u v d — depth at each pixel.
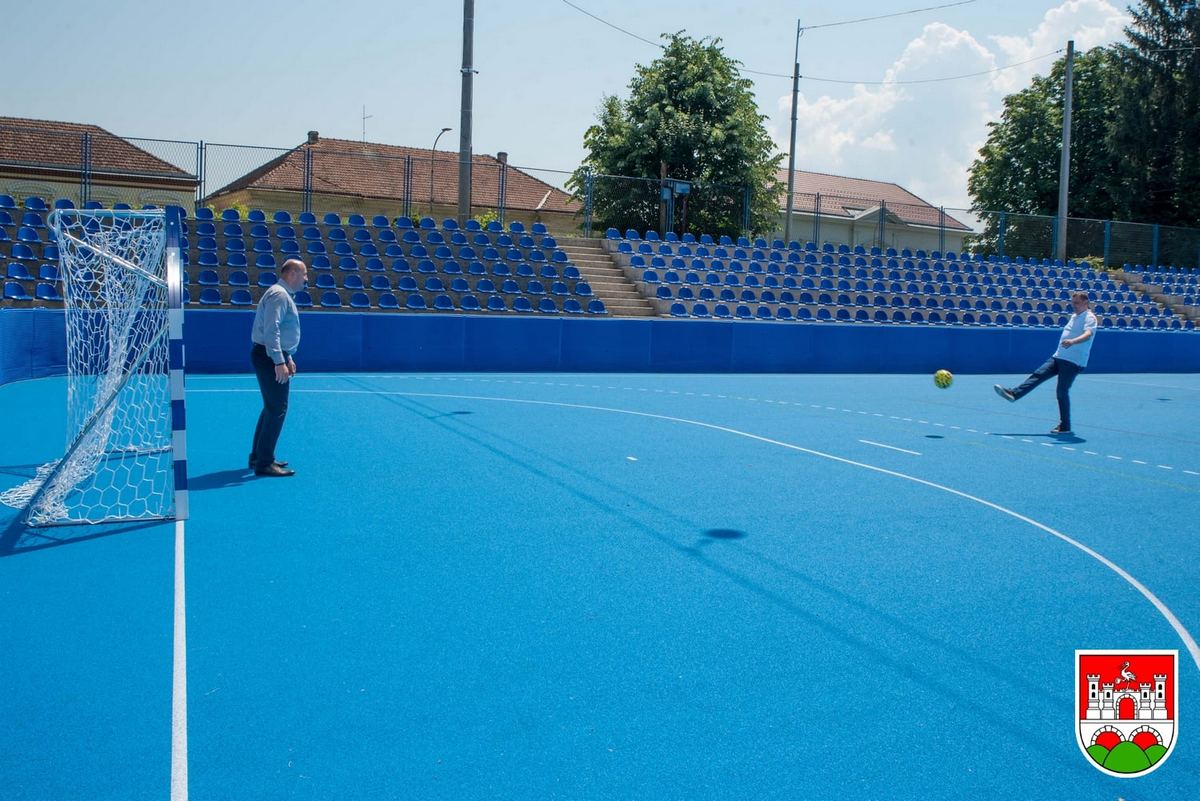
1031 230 38.09
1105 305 33.84
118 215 8.88
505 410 14.64
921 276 32.91
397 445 11.01
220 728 3.98
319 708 4.18
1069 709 4.43
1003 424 15.09
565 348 22.58
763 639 5.20
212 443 10.91
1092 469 11.02
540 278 25.61
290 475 9.15
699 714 4.26
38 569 6.05
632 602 5.74
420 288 23.75
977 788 3.71
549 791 3.58
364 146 52.78
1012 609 5.84
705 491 9.01
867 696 4.51
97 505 7.86
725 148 38.19
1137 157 46.12
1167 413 17.52
